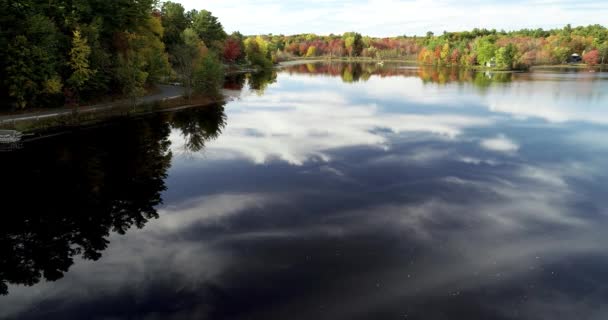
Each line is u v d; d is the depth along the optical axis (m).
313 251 20.17
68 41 50.81
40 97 48.97
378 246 20.66
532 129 45.34
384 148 37.88
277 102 65.62
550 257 19.67
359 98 69.94
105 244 21.34
